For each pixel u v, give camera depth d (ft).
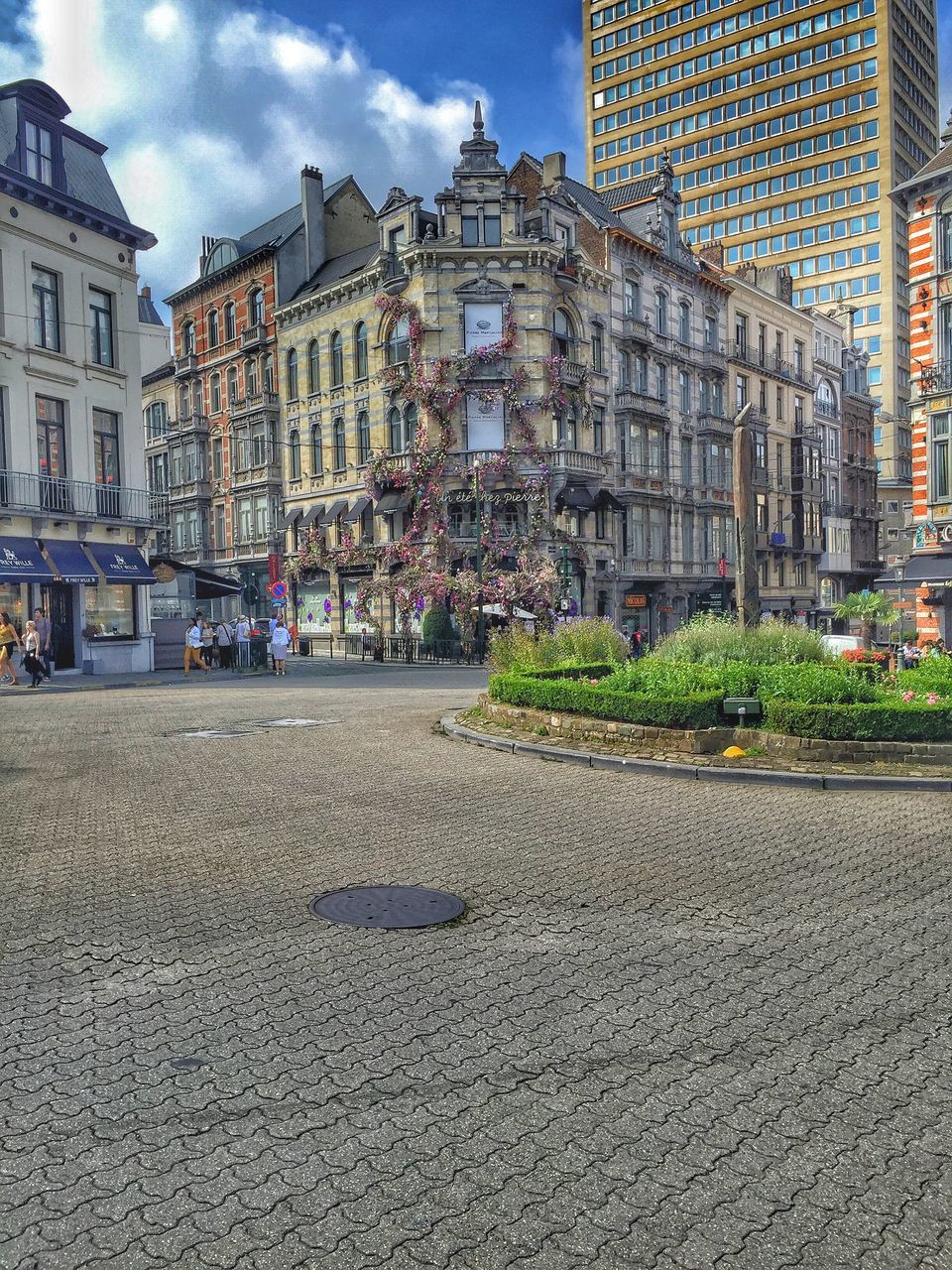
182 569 114.73
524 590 120.67
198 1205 10.07
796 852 25.11
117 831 26.81
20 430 90.02
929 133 312.91
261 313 156.25
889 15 280.72
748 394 171.12
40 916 19.58
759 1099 12.42
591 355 135.33
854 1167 10.91
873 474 221.25
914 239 107.45
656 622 147.02
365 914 19.80
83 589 97.55
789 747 37.68
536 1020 14.76
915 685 43.78
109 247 100.68
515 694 48.62
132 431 103.35
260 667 108.88
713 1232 9.72
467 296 125.90
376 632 134.10
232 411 163.32
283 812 29.43
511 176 149.89
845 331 220.43
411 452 127.24
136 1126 11.58
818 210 293.43
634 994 15.83
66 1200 10.13
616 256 139.03
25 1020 14.60
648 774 36.55
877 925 19.45
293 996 15.60
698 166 315.37
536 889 21.70
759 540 170.40
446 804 30.81
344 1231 9.66
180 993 15.67
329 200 158.51
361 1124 11.66
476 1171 10.71
